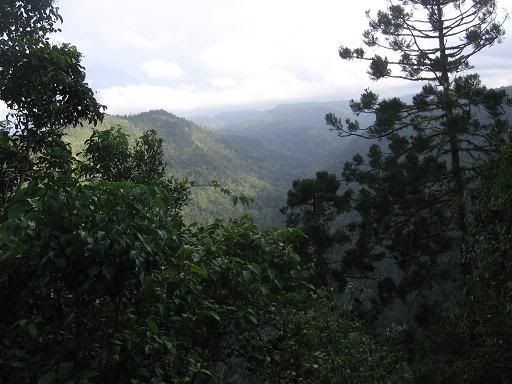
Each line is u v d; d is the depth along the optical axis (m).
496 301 4.23
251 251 3.31
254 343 3.17
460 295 6.11
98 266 2.06
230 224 3.45
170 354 2.48
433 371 5.28
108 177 5.48
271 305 3.27
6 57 4.89
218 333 3.02
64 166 4.96
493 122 11.96
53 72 4.97
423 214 13.50
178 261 2.50
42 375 2.01
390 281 12.67
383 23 14.43
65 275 2.17
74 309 2.29
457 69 13.77
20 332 2.12
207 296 2.88
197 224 3.26
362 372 3.62
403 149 13.92
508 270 4.03
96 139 5.52
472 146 12.45
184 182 6.81
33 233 2.05
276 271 3.16
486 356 4.44
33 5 5.50
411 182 12.88
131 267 2.20
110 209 2.23
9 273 2.14
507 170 4.22
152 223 2.40
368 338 4.16
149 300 2.44
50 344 2.24
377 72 14.13
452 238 12.35
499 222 4.13
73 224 2.15
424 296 11.84
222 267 2.89
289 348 3.35
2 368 2.03
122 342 2.21
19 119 5.03
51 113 5.06
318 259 12.73
